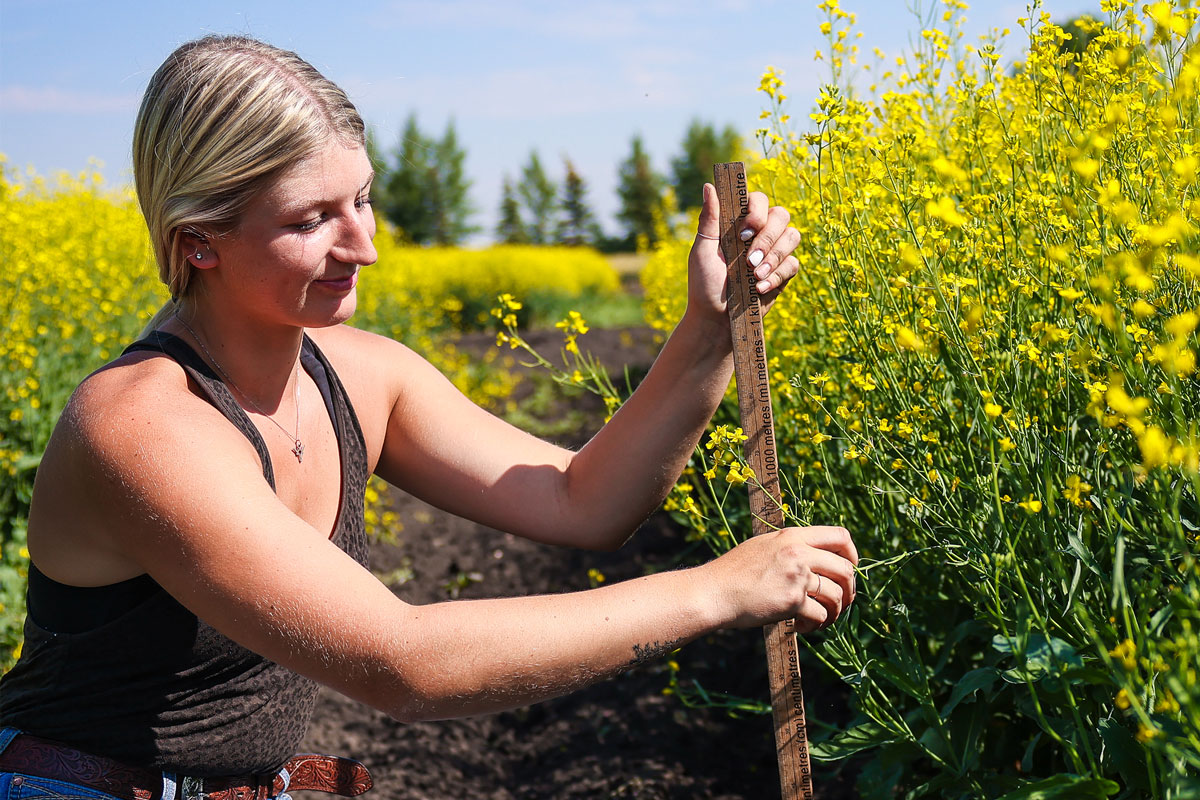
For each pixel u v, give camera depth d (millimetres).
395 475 1635
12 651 3430
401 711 1083
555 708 3588
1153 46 1812
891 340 1969
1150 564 1528
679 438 1490
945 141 2768
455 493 1594
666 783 2969
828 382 2316
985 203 2098
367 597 1073
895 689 2301
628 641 1093
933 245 1896
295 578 1062
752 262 1392
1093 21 2182
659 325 5125
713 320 1429
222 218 1166
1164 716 1255
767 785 2959
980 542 1666
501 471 1577
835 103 1958
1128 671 1070
